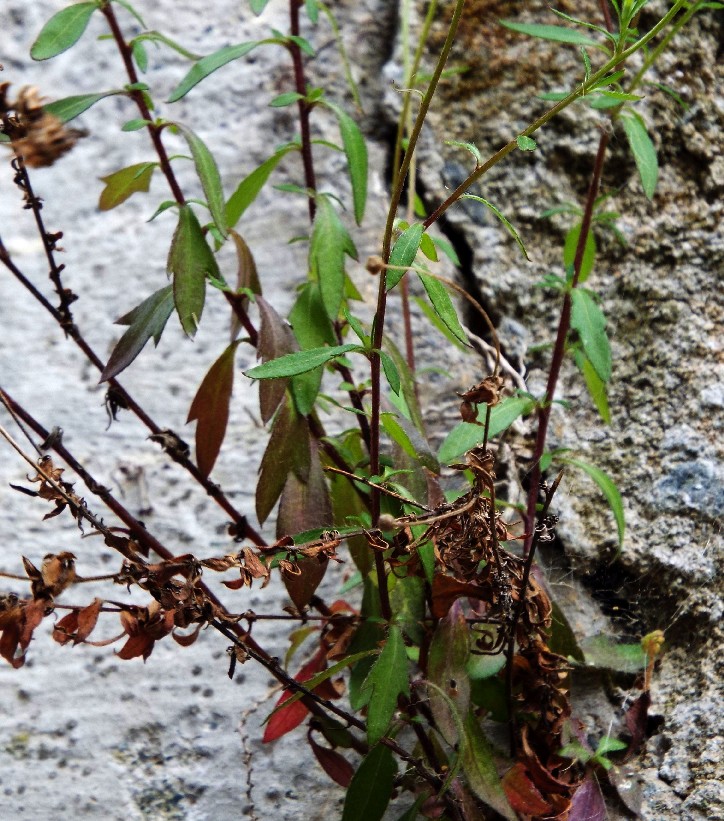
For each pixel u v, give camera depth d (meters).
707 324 0.54
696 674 0.50
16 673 0.53
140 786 0.51
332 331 0.46
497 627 0.47
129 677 0.52
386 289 0.41
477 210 0.57
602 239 0.56
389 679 0.43
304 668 0.48
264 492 0.45
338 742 0.47
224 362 0.47
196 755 0.51
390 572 0.45
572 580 0.52
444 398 0.55
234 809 0.50
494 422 0.47
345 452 0.47
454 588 0.44
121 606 0.42
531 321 0.56
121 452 0.56
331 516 0.46
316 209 0.49
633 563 0.52
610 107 0.47
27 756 0.52
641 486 0.53
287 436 0.46
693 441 0.53
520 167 0.57
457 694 0.44
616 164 0.56
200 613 0.42
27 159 0.42
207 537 0.54
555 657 0.46
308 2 0.49
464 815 0.45
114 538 0.43
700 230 0.55
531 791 0.45
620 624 0.52
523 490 0.53
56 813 0.51
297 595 0.44
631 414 0.54
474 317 0.56
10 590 0.54
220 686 0.52
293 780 0.50
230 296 0.46
